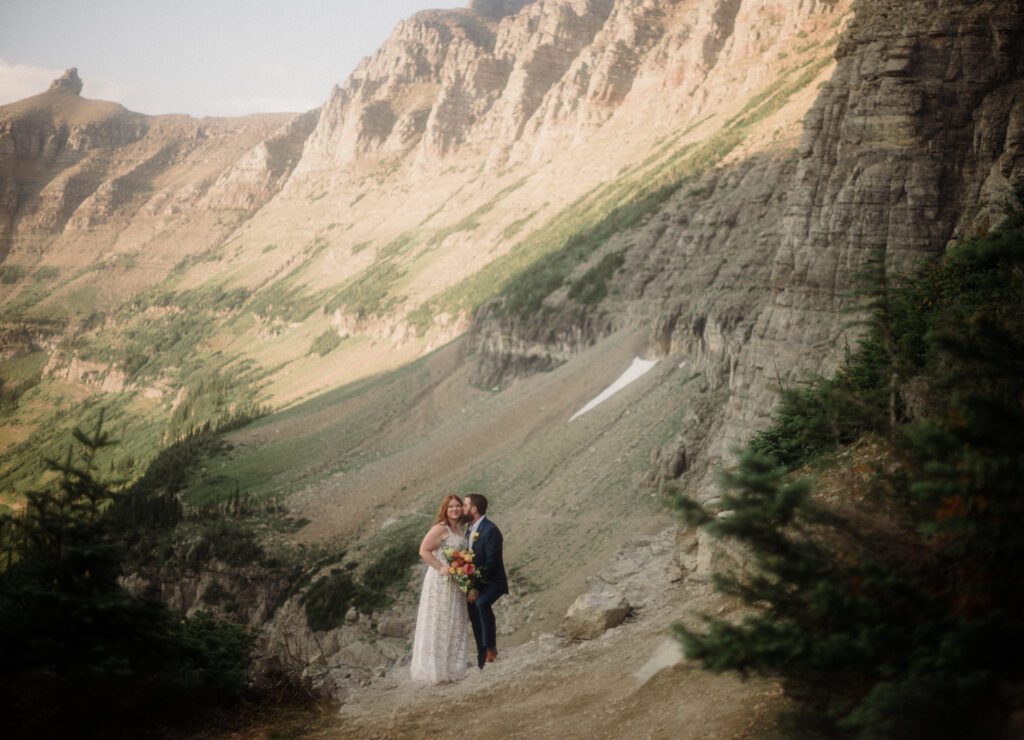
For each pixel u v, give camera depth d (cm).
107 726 1073
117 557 1137
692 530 1872
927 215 3294
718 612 1338
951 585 774
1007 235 939
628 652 1373
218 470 12825
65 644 1057
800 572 803
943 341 825
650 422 8244
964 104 3316
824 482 1387
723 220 11000
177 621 1266
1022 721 659
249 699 1359
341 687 1592
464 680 1465
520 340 13400
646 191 15312
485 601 1427
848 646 740
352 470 11256
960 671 697
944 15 3381
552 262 14912
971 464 698
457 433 10700
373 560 7562
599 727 1071
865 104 3519
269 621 7962
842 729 788
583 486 7669
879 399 1210
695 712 992
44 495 1113
